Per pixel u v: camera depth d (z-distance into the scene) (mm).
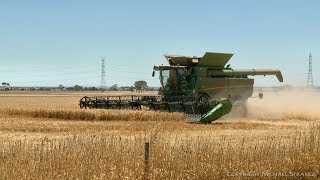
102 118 28031
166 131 20953
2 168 9617
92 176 9438
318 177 11289
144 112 27734
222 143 14086
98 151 11367
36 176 9297
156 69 31141
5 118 29016
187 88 30828
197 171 10250
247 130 22000
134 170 9883
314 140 14328
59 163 10023
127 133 19797
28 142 16125
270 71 34844
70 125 23438
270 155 11977
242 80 32875
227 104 26109
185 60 31297
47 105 40531
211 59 31281
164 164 10344
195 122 26344
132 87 191875
